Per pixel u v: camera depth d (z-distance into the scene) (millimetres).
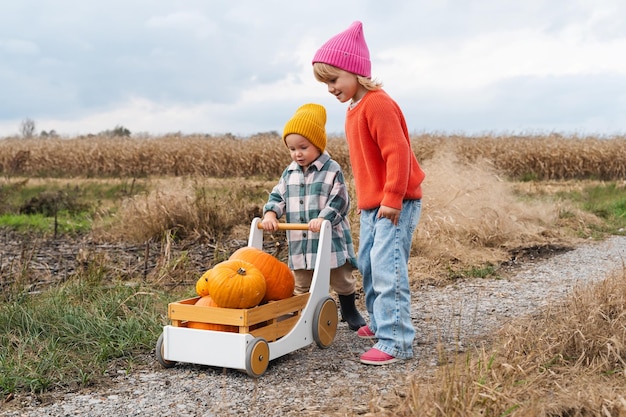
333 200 4406
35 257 7980
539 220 10023
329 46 4043
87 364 3979
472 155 23953
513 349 3592
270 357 3857
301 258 4555
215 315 3783
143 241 9141
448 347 4219
